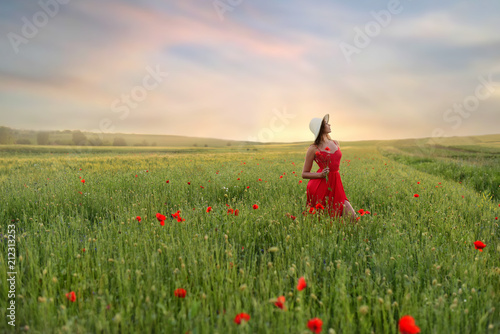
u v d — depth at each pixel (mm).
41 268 2654
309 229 3779
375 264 2824
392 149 50594
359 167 14891
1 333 1953
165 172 10039
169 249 2977
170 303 2193
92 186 6629
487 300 2275
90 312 1986
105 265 2773
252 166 14391
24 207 4965
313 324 1575
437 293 2410
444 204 5480
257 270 2926
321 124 4793
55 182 7109
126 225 4043
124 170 11555
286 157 25250
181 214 4395
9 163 14992
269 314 1996
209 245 3270
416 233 3883
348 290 2508
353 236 3781
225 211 4375
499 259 3088
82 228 3982
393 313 2223
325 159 4723
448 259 2953
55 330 1876
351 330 1946
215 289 2305
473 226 4250
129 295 2260
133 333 1928
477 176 10305
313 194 4879
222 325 1905
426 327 2010
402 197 6543
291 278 2701
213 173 9734
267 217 4234
